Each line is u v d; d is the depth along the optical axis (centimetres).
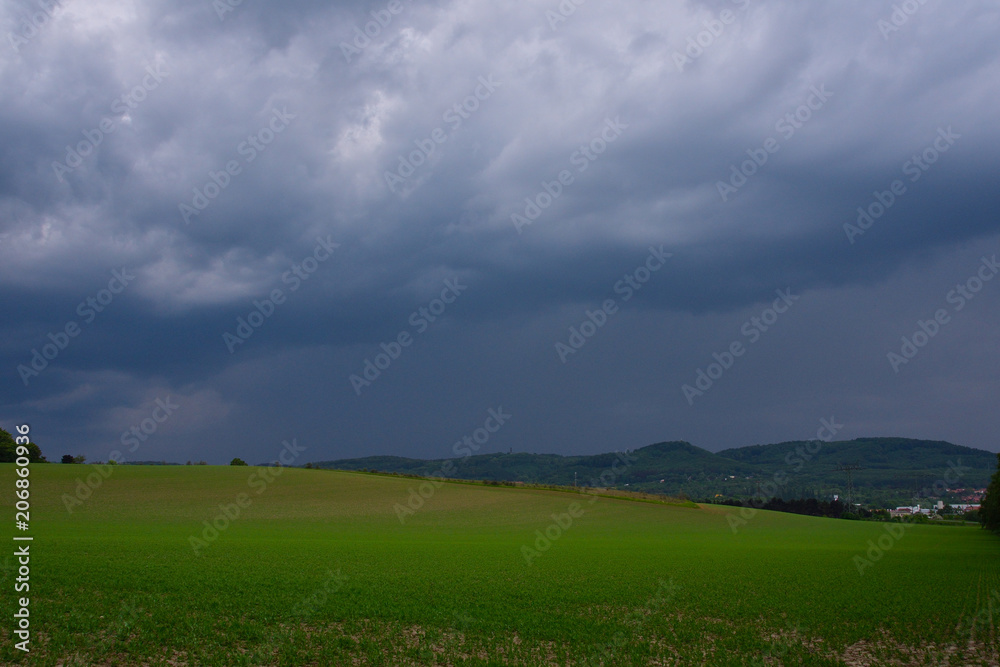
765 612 2547
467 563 3853
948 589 3195
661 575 3569
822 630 2247
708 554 4856
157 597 2398
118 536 4700
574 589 2984
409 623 2208
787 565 4181
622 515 9256
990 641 2134
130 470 10081
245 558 3603
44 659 1620
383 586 2861
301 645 1852
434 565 3703
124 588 2556
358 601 2502
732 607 2634
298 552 4016
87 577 2720
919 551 5578
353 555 3984
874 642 2108
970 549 6019
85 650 1722
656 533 7506
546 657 1827
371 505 8562
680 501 11181
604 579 3350
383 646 1884
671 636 2112
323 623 2144
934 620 2433
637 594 2892
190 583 2681
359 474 11594
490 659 1764
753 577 3547
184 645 1800
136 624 1989
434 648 1900
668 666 1786
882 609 2614
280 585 2750
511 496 10062
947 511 17050
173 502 7769
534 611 2453
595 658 1819
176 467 11062
